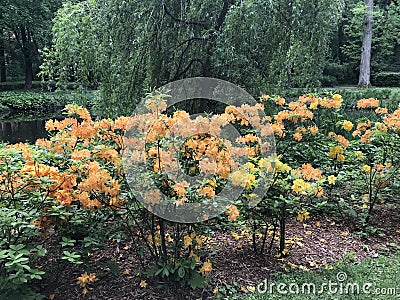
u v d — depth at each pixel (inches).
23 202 85.0
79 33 191.3
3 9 631.8
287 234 122.0
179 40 181.3
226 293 89.7
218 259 104.5
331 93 137.5
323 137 134.8
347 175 131.8
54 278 91.7
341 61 709.3
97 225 90.4
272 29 179.5
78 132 88.4
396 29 608.7
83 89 196.2
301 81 191.6
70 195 85.2
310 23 183.6
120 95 179.2
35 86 794.8
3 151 80.9
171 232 99.1
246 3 167.3
